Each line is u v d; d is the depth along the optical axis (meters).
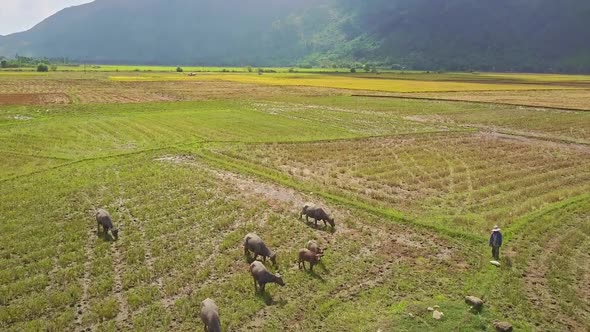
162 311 16.78
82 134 49.28
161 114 63.78
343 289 18.77
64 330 15.59
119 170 35.50
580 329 16.39
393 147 45.84
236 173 35.38
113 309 16.66
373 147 45.75
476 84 129.75
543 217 26.73
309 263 20.84
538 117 65.75
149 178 33.25
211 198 29.44
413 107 76.12
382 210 27.72
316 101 83.38
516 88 114.94
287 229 24.80
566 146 47.41
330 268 20.53
